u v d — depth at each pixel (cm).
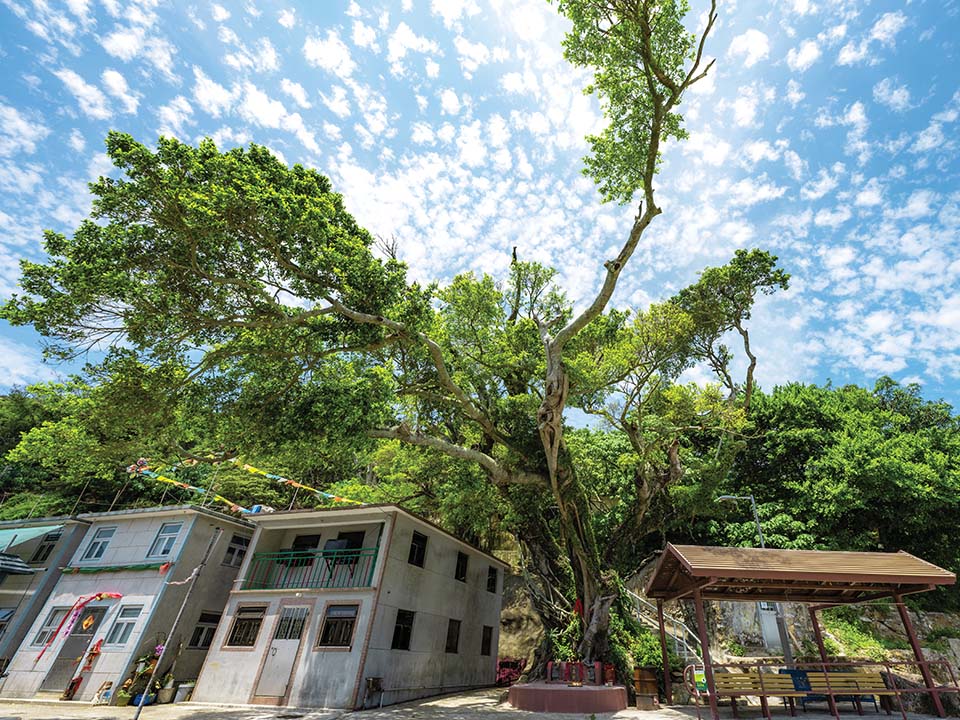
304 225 1317
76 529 2206
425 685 1759
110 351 1366
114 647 1797
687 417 2197
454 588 2062
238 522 2172
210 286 1422
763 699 1154
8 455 1853
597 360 2169
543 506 2164
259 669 1614
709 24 1381
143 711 1453
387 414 1814
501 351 2253
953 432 2834
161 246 1282
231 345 1557
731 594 1393
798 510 2503
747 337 2622
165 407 1501
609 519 2633
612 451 2920
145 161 1169
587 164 1711
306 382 1741
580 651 1694
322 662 1553
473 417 1983
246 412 1606
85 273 1184
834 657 1914
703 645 1141
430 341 1720
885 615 2181
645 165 1623
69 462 1842
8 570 2078
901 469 2277
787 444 2802
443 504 2375
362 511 1806
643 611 2420
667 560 1338
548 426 1809
